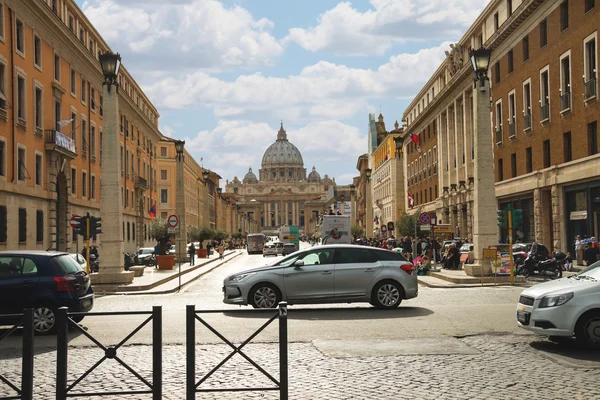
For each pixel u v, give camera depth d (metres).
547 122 36.94
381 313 16.62
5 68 34.69
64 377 7.04
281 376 7.20
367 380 8.95
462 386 8.55
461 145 56.84
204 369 9.75
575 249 33.34
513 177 42.66
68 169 45.03
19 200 36.56
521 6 38.88
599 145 30.92
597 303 10.80
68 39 44.81
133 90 69.88
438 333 12.99
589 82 31.59
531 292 11.46
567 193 34.97
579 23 32.72
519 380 8.88
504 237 44.97
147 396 8.20
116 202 27.64
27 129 38.00
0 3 34.03
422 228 33.91
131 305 20.14
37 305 13.41
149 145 79.31
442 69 61.84
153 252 52.25
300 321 15.19
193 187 121.25
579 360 10.21
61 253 14.40
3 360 10.57
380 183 105.75
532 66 38.97
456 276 27.67
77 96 48.53
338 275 17.42
